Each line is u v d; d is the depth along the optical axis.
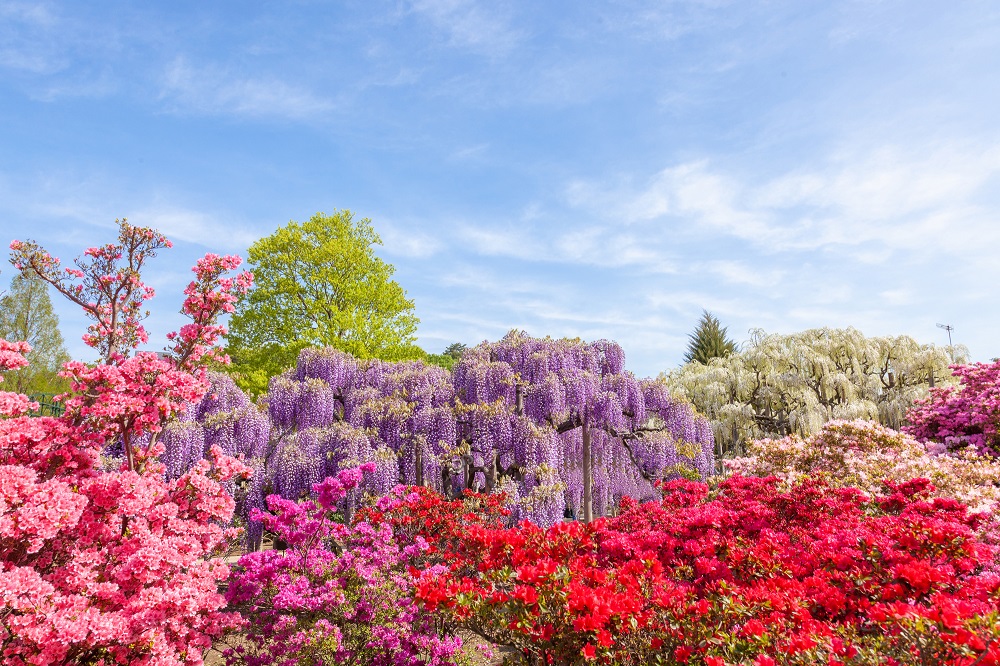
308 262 22.05
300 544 7.10
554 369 12.77
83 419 6.02
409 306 23.61
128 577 4.59
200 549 5.21
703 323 36.22
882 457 8.92
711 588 3.87
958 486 7.21
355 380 13.71
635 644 3.34
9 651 3.84
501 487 11.17
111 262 7.25
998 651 2.38
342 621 6.09
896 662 2.69
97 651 4.32
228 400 11.59
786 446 10.14
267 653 6.08
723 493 7.09
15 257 6.73
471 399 12.41
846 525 5.07
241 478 10.27
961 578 4.02
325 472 10.74
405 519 8.21
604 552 4.92
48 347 29.39
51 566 4.95
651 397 13.90
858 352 19.27
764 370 20.44
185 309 7.03
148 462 6.64
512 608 3.41
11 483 4.24
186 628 4.62
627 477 14.38
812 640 2.83
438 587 3.81
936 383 18.41
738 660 2.96
